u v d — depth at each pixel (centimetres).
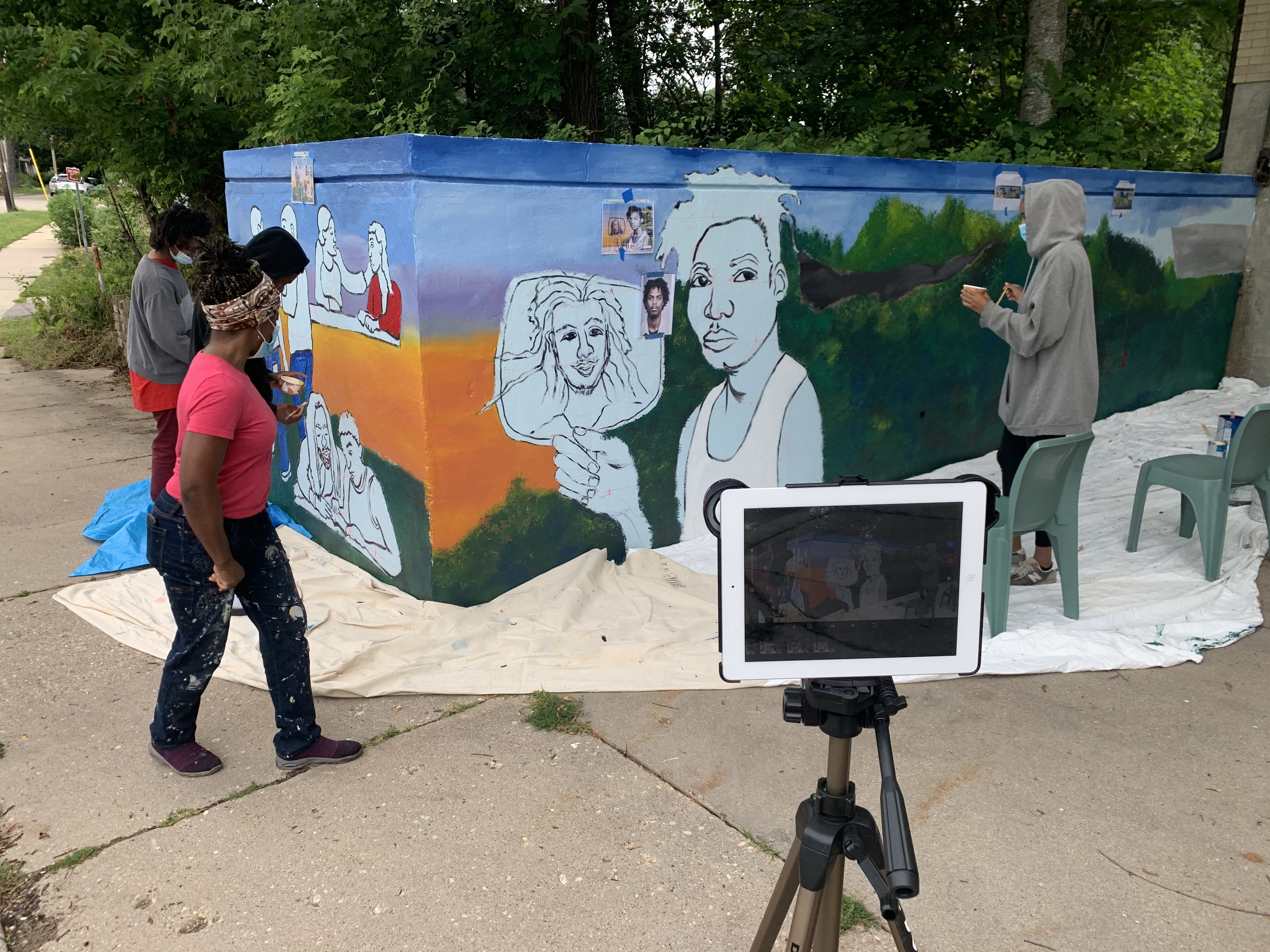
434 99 729
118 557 461
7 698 337
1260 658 375
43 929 229
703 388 470
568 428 423
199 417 244
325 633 384
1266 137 792
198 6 686
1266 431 432
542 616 396
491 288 382
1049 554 436
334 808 277
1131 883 246
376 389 409
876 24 945
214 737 314
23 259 2098
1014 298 430
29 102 707
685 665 364
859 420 555
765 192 468
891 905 133
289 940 225
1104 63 1031
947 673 146
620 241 417
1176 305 769
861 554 140
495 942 225
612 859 254
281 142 581
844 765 155
